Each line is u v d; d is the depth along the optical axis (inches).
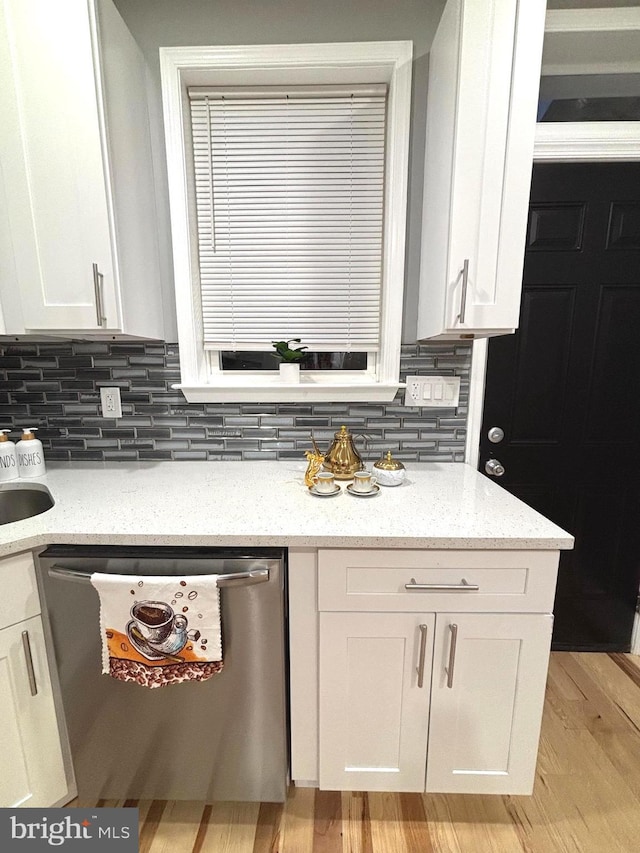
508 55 39.7
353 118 53.0
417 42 50.6
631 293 60.0
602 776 49.2
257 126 53.6
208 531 38.3
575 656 68.6
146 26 51.0
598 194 57.5
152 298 53.5
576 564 67.4
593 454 64.1
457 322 44.3
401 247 53.5
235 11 50.5
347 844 42.1
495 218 42.4
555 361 61.7
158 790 44.3
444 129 44.5
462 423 60.0
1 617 37.5
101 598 37.6
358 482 47.5
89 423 60.4
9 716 39.1
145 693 41.4
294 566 39.2
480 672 40.5
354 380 60.6
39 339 54.1
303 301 57.6
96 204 42.5
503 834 43.1
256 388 56.7
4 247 43.7
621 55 54.6
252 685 40.8
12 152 41.9
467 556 38.1
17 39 39.9
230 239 56.2
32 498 53.0
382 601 39.2
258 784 43.8
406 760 43.1
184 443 61.0
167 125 51.1
